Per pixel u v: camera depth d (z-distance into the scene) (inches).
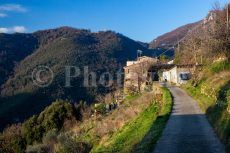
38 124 2733.8
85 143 1131.3
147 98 1831.9
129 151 756.6
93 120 1985.7
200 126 912.3
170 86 2475.4
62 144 1132.5
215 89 1328.7
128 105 1903.3
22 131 2842.0
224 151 650.2
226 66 1878.7
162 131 872.3
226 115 831.1
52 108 2768.2
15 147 2694.4
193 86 1969.7
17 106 5103.3
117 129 1337.4
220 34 1946.4
